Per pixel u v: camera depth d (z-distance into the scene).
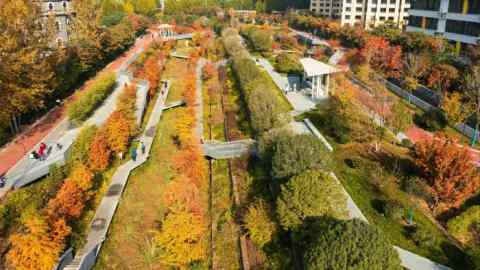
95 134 34.47
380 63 64.75
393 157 35.25
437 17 77.00
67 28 78.94
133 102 44.84
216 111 53.31
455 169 27.05
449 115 42.91
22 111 42.75
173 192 26.23
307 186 24.00
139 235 28.86
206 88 63.06
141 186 34.91
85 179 27.62
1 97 39.31
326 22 113.06
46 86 47.09
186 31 118.50
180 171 35.19
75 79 59.75
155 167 38.22
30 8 49.06
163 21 135.75
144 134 44.97
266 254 25.97
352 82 59.72
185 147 39.19
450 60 58.72
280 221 24.81
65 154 35.62
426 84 56.59
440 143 29.19
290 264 24.55
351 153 36.59
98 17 78.94
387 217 27.22
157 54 84.12
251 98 41.50
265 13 163.00
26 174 32.38
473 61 54.22
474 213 26.17
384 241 19.17
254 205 28.39
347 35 94.06
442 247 24.56
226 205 32.38
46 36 53.16
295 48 98.38
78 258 25.05
